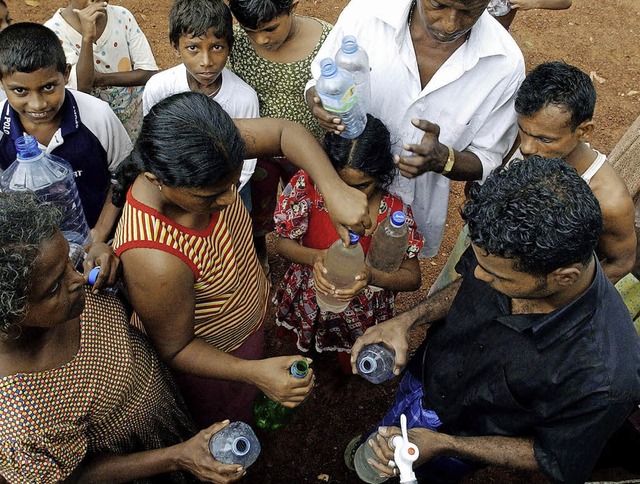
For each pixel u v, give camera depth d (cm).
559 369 182
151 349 205
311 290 291
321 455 332
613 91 596
